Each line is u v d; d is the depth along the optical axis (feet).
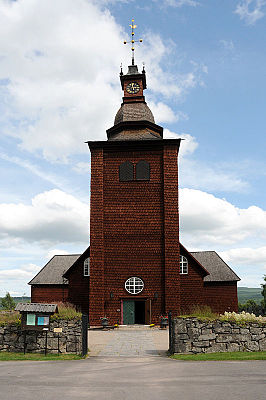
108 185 107.14
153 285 100.83
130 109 118.93
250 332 54.03
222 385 30.25
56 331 52.75
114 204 105.81
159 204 105.19
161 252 102.42
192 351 52.42
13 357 49.49
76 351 52.47
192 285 112.57
